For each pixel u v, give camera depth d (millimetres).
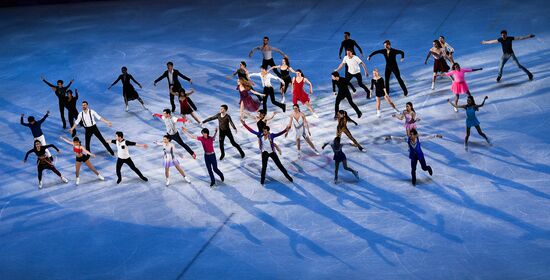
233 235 21656
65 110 32719
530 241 19812
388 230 21062
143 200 24156
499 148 24891
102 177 25688
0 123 31781
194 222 22547
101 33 44344
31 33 46000
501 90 29344
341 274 19297
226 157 26531
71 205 24312
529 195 21938
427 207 21969
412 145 22625
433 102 29172
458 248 19859
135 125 30250
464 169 23859
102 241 22078
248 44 39188
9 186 25969
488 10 39344
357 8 43094
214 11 46375
